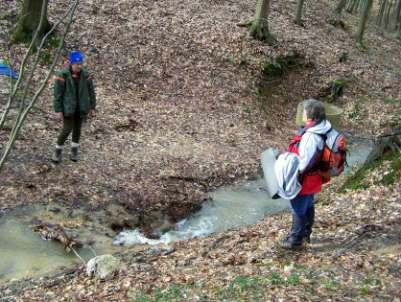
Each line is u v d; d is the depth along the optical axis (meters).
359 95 20.66
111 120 13.09
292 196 5.62
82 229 8.48
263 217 10.05
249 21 20.33
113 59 16.16
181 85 16.28
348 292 4.99
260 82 18.14
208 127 14.45
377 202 7.48
